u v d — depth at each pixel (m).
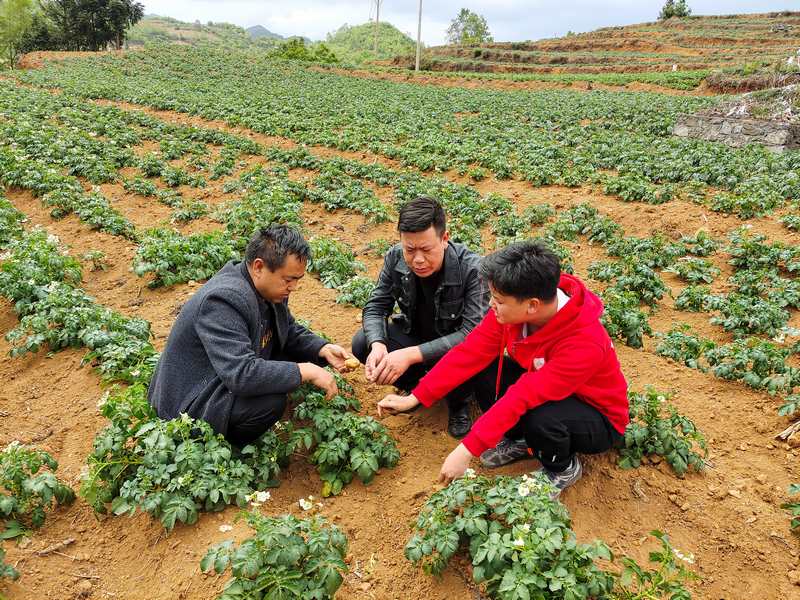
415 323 4.18
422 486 3.57
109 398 3.48
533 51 63.12
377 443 3.68
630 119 21.88
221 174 12.48
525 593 2.40
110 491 3.25
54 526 3.24
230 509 3.23
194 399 3.35
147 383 4.00
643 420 3.91
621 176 12.56
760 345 5.14
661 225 9.55
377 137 16.56
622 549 3.20
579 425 3.14
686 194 10.88
